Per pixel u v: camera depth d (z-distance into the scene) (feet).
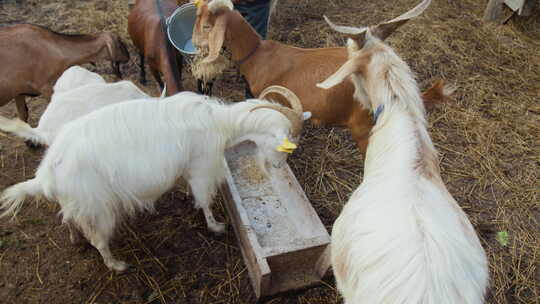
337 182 13.47
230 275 10.77
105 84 10.84
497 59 18.78
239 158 13.09
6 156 13.42
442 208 6.55
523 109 16.30
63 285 10.25
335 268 7.45
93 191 8.50
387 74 8.16
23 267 10.53
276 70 12.00
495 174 13.88
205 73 12.31
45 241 11.14
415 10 8.63
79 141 8.26
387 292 5.75
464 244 6.18
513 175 13.88
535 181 13.67
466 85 17.29
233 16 11.40
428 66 18.20
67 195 8.38
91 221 9.02
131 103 8.96
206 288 10.46
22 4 20.48
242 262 11.06
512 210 12.82
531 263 11.41
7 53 11.87
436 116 15.88
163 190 9.70
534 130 15.42
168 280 10.55
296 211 11.49
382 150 7.62
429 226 6.11
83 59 13.19
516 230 12.26
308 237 10.87
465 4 22.41
